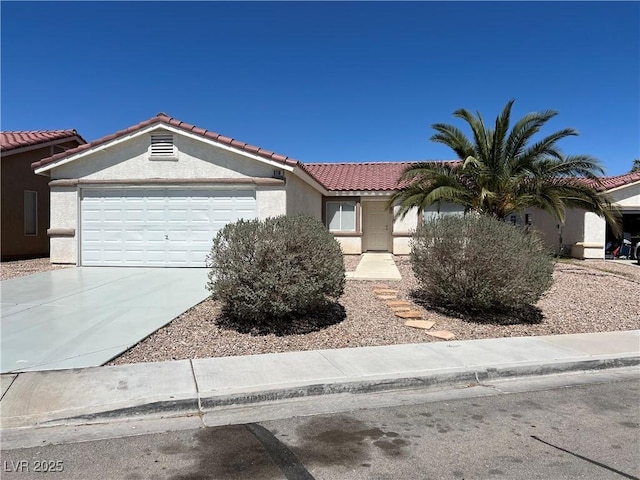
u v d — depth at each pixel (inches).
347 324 338.3
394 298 419.8
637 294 476.7
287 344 292.5
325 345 293.3
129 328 310.7
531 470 152.2
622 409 206.4
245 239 311.6
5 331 303.1
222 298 315.6
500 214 619.5
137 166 564.4
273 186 552.1
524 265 355.9
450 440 174.7
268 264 309.3
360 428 185.8
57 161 565.9
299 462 157.9
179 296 402.9
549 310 402.0
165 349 277.0
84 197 573.3
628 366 273.9
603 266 721.6
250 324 321.7
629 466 154.8
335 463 157.2
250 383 222.1
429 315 373.4
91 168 569.3
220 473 150.8
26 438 175.6
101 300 387.2
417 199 637.3
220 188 557.9
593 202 618.2
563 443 172.1
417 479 147.2
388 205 706.2
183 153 560.7
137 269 550.0
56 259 576.7
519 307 371.9
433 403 214.1
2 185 695.7
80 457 161.0
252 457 161.5
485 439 175.6
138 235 566.6
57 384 219.3
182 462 157.8
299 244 316.5
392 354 273.6
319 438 176.7
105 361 252.1
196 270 543.5
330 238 345.1
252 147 546.9
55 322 323.6
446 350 283.3
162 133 561.0
